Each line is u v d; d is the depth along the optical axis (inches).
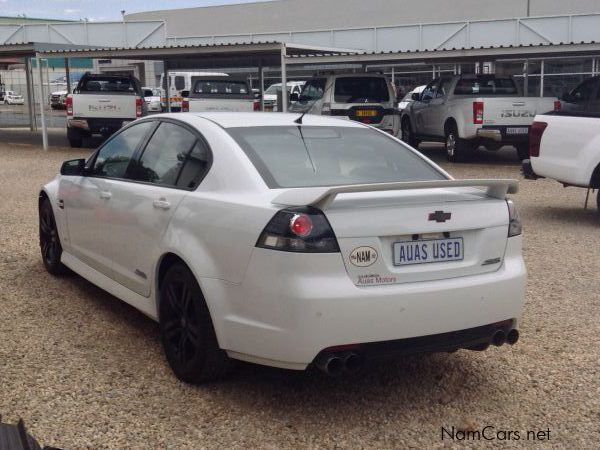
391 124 692.1
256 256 145.4
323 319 139.6
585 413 157.2
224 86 866.1
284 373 174.9
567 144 376.2
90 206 214.1
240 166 163.5
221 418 151.4
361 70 916.0
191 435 143.9
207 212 159.9
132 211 188.2
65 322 208.8
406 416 154.6
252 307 146.9
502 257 160.7
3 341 192.9
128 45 1151.0
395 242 147.9
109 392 162.4
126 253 192.9
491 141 634.2
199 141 178.4
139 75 1836.9
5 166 644.1
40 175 579.8
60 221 239.5
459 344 153.9
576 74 1203.9
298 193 146.8
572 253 307.1
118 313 217.5
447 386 169.9
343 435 145.6
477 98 624.1
